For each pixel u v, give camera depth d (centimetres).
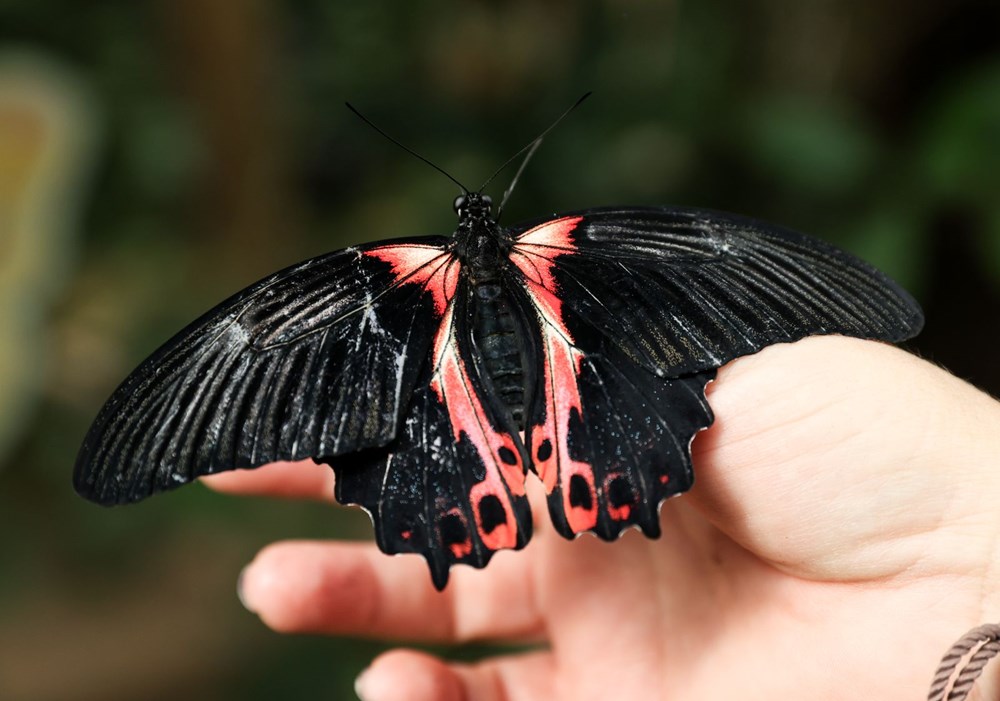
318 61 66
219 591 60
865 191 44
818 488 28
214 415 27
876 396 28
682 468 27
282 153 63
